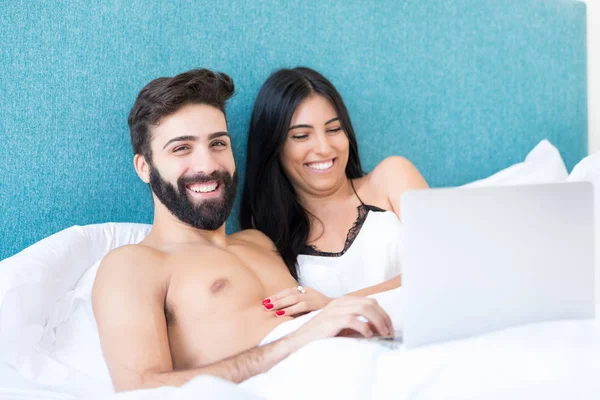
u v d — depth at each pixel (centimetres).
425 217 99
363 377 97
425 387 93
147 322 131
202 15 190
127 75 181
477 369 92
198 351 139
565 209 106
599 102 262
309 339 121
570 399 85
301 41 206
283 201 190
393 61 221
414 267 99
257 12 198
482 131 240
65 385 132
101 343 131
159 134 154
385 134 221
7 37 166
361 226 186
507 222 103
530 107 250
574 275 107
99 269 139
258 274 158
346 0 212
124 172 182
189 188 155
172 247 153
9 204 168
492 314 103
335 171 190
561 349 92
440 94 231
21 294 136
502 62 242
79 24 174
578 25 259
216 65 193
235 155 198
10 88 167
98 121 177
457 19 232
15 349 133
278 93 186
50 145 172
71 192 175
